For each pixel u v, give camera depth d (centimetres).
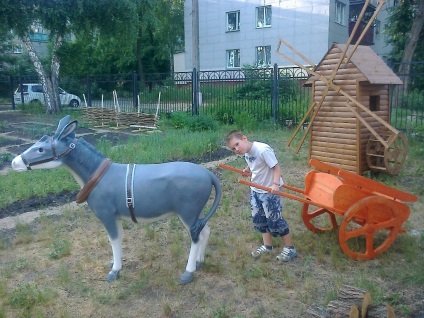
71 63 2295
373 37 3253
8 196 714
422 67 1856
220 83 1599
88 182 413
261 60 2972
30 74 3494
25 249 523
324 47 2702
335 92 841
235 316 371
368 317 326
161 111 1753
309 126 891
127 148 1046
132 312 386
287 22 2828
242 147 461
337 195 469
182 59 3434
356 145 815
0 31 2127
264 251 495
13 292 411
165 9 3803
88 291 422
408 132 1190
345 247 472
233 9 3061
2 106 2811
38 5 1955
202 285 429
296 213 627
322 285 425
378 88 830
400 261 474
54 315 383
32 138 1345
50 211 655
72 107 2550
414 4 2427
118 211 420
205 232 456
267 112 1473
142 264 480
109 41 2542
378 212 472
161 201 412
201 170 425
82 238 553
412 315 365
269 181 470
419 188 744
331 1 2650
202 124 1405
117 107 1744
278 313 379
